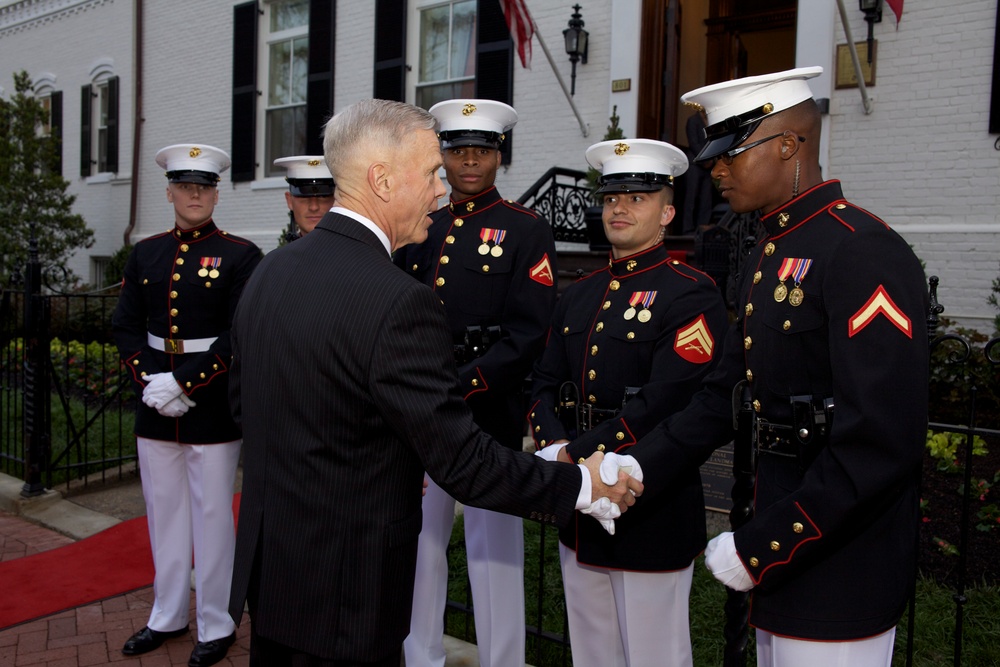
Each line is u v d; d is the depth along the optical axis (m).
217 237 3.28
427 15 9.12
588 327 2.54
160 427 3.09
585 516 2.33
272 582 1.65
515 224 2.84
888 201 6.35
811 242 1.69
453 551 3.93
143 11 12.09
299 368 1.61
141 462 3.19
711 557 1.70
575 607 2.45
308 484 1.62
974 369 5.01
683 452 2.01
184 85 11.62
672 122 7.82
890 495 1.57
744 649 2.02
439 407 1.58
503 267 2.79
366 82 9.56
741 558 1.64
